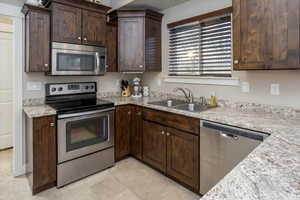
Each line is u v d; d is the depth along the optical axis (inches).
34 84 98.0
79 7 98.6
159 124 93.9
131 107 111.6
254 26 66.2
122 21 115.3
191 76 107.2
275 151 37.6
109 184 87.4
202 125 74.1
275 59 62.2
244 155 62.2
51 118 82.0
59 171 84.4
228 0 89.0
